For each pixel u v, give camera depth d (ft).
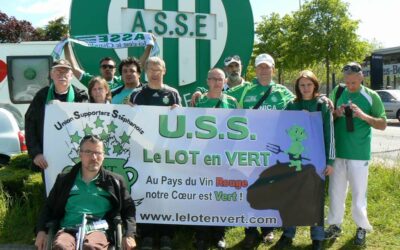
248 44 27.07
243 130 17.31
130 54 25.45
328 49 85.92
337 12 85.10
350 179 17.97
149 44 22.86
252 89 19.58
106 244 12.97
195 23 26.23
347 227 20.03
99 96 18.03
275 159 17.33
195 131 17.22
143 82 23.48
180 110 17.20
